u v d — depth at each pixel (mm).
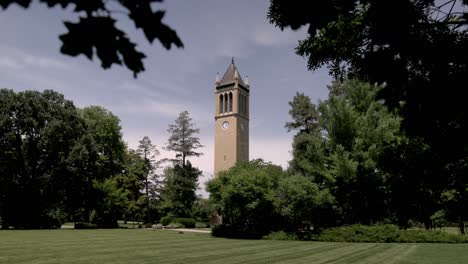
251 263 17469
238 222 39281
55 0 2135
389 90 4930
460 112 4844
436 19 5070
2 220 43625
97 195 51156
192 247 24891
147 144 70500
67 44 2203
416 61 4648
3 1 2039
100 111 59781
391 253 22328
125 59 2359
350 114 37094
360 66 5004
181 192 62219
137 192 66250
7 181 42500
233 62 72500
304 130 49406
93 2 2172
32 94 46062
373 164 34750
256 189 36656
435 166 7477
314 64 8742
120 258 18000
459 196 10516
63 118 47750
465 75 4578
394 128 34719
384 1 3928
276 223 37875
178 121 66062
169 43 2389
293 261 18438
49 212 45094
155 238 32281
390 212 37438
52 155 44906
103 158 53562
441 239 30875
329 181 36750
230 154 67625
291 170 45250
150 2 2229
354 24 6340
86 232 38281
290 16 3332
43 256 17875
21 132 44281
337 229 33469
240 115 69938
